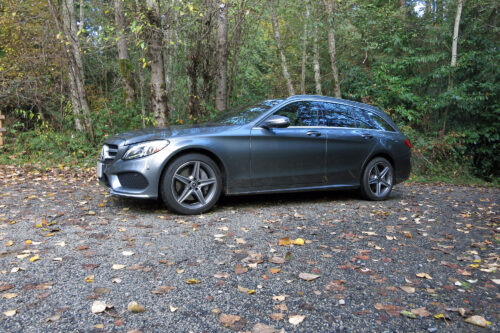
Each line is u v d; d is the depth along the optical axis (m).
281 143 4.48
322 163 4.81
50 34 9.83
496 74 12.00
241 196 5.21
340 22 11.04
